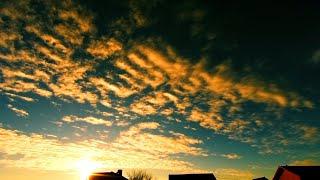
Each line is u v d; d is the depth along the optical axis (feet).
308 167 118.21
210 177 148.97
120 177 161.38
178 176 150.61
